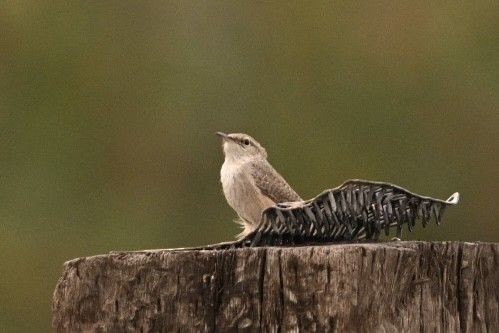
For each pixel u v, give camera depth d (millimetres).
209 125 16609
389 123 16016
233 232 15898
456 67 16250
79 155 16375
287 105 16469
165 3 17203
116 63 16906
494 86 16125
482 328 6520
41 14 16953
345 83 16359
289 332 6113
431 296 6363
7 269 15547
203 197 16281
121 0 17172
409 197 6777
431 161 15867
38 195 16125
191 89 16750
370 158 15828
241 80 16797
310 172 15852
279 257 6191
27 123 16422
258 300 6211
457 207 15633
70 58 16797
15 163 16234
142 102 16719
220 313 6293
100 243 15969
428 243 6453
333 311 6051
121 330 6457
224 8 17125
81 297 6555
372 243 6453
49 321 15461
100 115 16562
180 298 6371
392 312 6160
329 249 6117
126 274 6477
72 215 16078
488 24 16469
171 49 17031
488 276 6590
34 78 16641
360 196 6652
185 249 6668
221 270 6328
